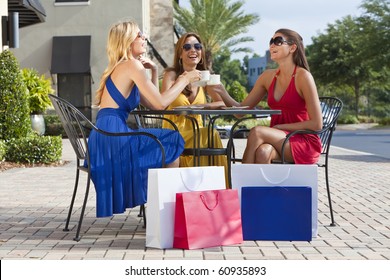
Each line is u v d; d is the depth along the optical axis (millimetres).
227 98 9312
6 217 9344
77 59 38594
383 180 14422
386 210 9969
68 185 13555
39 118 27969
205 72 8312
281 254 6992
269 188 7594
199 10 58375
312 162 8359
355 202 10844
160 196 7188
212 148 8586
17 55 39219
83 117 7664
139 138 7879
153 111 7957
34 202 10930
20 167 17859
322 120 8367
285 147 8164
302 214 7602
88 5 39156
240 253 7027
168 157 7969
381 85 75062
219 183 7535
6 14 20016
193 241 7168
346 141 33250
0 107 18531
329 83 76875
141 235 8008
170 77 9258
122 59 7895
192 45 9164
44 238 7836
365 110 80188
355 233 8156
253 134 8125
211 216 7297
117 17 39250
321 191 12391
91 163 7695
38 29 39188
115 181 7727
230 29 58156
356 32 62469
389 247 7363
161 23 47500
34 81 27453
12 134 18703
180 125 9188
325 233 8141
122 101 7879
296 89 8398
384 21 60812
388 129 50656
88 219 9164
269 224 7617
